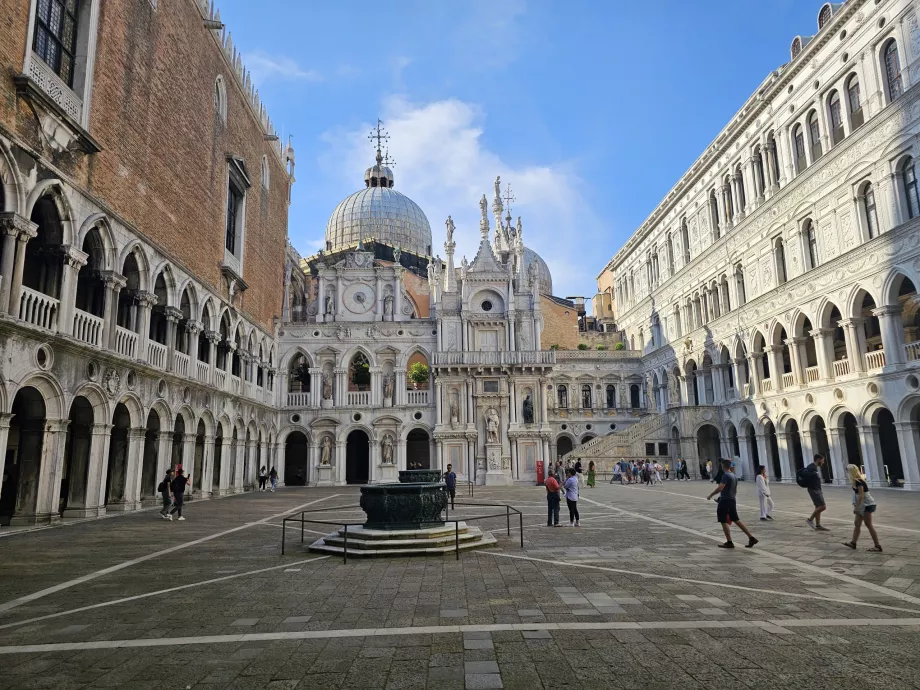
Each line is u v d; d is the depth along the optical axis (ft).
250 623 28.73
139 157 90.99
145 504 92.12
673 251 199.62
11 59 64.39
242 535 59.93
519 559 44.32
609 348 247.91
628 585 35.37
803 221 131.34
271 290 165.58
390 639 26.04
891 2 107.04
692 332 180.86
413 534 48.44
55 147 71.05
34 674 22.49
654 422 180.14
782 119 139.13
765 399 144.25
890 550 44.83
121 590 35.96
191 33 110.73
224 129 127.85
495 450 169.89
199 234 113.80
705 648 24.34
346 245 238.68
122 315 91.71
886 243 106.32
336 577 38.68
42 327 67.62
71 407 79.20
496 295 185.68
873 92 111.45
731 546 47.60
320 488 154.40
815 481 57.36
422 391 175.94
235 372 140.56
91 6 79.00
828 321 124.26
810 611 29.40
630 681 21.15
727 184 164.76
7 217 63.05
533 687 20.70
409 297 195.11
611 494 112.16
